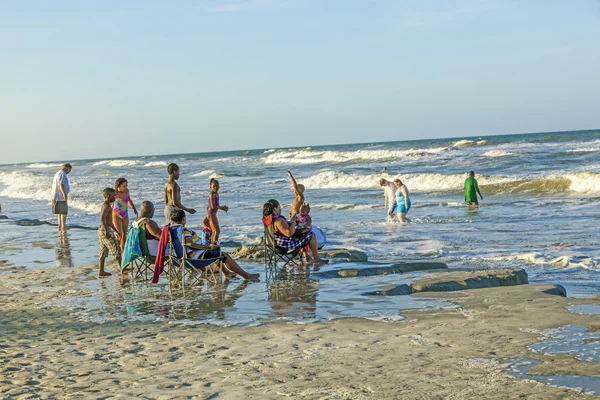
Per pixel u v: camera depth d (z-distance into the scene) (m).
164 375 5.15
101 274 10.83
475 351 5.21
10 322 7.68
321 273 9.94
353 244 14.44
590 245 12.84
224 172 56.31
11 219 24.53
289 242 10.58
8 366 5.70
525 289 7.79
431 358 5.10
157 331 6.80
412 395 4.25
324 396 4.36
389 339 5.81
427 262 10.84
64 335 6.87
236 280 9.92
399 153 58.62
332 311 7.29
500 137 163.62
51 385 5.04
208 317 7.39
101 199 32.12
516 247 13.06
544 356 4.93
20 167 155.12
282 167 58.41
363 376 4.75
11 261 13.42
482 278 8.78
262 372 5.05
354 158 60.59
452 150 59.56
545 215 18.52
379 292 8.20
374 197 28.39
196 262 9.50
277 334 6.32
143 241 10.00
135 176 60.78
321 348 5.66
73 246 15.27
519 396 4.09
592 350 5.00
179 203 11.00
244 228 18.17
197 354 5.76
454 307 7.03
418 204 24.53
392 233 16.23
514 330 5.81
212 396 4.53
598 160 38.19
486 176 31.56
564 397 4.01
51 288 10.00
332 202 27.19
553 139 68.31
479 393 4.20
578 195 24.56
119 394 4.70
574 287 9.13
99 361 5.71
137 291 9.39
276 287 9.12
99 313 7.95
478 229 16.22
